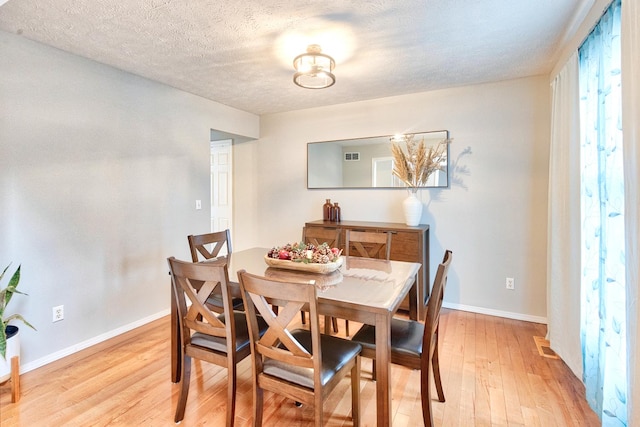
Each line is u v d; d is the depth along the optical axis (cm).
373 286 182
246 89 344
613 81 164
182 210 351
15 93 225
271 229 455
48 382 218
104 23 209
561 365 237
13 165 225
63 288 253
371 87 337
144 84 309
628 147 136
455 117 340
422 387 168
